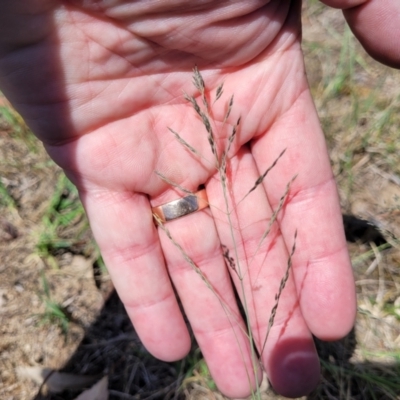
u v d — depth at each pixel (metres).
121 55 0.19
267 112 0.21
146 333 0.22
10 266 0.27
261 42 0.19
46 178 0.30
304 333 0.21
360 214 0.28
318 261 0.21
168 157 0.21
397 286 0.26
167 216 0.21
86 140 0.20
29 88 0.19
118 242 0.21
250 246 0.21
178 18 0.18
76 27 0.18
